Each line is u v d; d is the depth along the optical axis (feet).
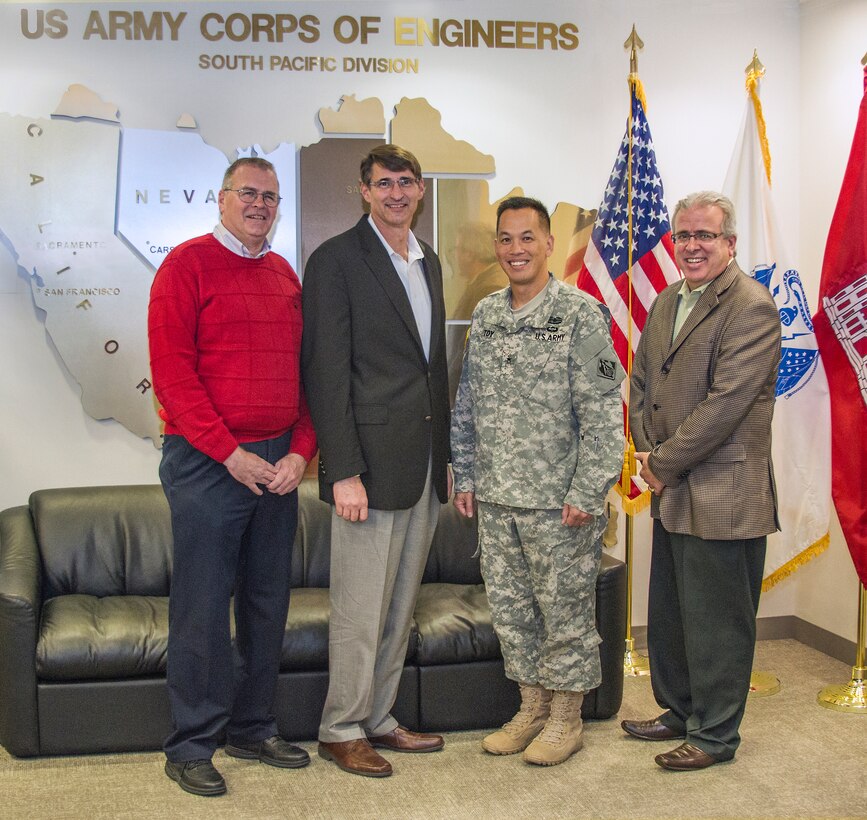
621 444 9.60
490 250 13.52
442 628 10.84
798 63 14.11
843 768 9.92
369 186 9.53
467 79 13.39
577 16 13.61
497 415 9.95
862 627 12.08
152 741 10.32
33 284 12.59
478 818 8.83
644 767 9.96
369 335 9.59
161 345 9.04
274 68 12.97
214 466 9.25
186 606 9.30
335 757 9.95
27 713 10.03
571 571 9.80
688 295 10.37
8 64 12.48
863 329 11.97
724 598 9.89
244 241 9.53
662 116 13.91
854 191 12.02
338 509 9.44
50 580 11.59
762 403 9.95
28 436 12.76
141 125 12.75
